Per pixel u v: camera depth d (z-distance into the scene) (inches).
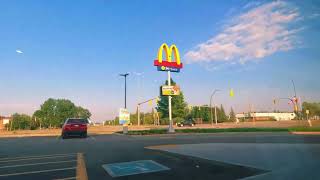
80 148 689.0
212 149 621.6
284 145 690.8
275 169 401.4
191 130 1494.8
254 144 724.0
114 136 1240.8
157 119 3494.1
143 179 358.0
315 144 710.5
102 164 457.1
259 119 5649.6
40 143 861.2
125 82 2020.2
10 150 665.0
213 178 362.0
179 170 409.1
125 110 1472.7
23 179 361.1
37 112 5846.5
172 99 3031.5
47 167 438.3
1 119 5546.3
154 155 549.3
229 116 5851.4
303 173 372.8
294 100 2455.7
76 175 381.1
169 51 1589.6
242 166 423.8
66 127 1120.8
